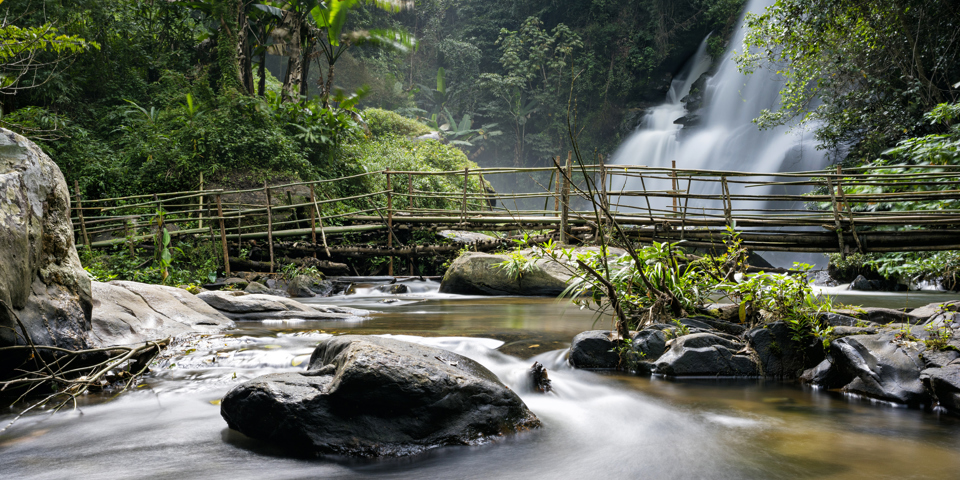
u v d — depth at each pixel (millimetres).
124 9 16500
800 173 9195
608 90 33312
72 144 13406
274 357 4480
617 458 2766
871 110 13359
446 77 36438
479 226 12508
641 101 33188
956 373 3260
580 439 3037
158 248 9922
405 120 25953
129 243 10742
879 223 8680
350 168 17062
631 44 33406
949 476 2457
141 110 14828
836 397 3766
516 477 2551
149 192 13531
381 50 33719
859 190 10508
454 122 32219
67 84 14328
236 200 13656
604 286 5121
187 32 18766
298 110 16469
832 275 11531
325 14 16875
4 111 13086
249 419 2934
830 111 14078
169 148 13906
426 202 18172
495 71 37719
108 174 13352
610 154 32125
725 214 9477
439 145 23938
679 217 10883
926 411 3393
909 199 8562
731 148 23906
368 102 30672
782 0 13094
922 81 12430
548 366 4539
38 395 3746
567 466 2676
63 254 4117
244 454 2777
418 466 2666
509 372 4090
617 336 4648
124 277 9750
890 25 12297
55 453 2787
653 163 28266
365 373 2787
